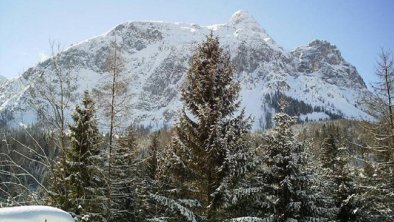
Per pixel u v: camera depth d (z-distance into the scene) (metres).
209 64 15.99
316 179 19.55
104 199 20.80
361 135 23.78
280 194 18.84
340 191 25.42
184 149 15.05
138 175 26.08
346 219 25.14
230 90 16.02
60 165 19.95
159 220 15.04
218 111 15.03
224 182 14.26
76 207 20.41
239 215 15.65
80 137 21.73
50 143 18.16
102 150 21.66
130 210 26.08
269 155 19.31
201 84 15.78
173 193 16.14
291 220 18.03
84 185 21.61
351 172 26.30
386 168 21.70
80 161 21.67
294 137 19.78
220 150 14.58
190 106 16.03
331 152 28.58
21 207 9.55
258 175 19.11
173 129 15.90
